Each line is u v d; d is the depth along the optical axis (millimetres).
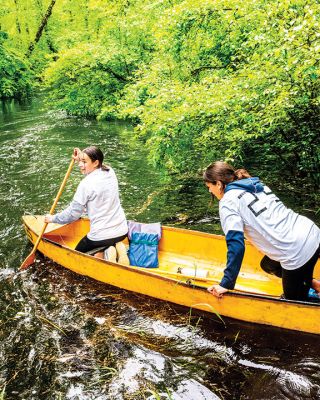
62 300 3645
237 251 2643
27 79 18344
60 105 13414
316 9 3771
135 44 12922
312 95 4379
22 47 22266
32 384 2717
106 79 12930
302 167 5711
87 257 3795
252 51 5203
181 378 2719
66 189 6523
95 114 13141
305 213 5109
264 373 2730
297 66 3752
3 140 10062
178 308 3482
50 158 8344
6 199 6172
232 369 2783
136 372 2789
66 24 21625
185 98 4984
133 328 3268
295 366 2779
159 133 5262
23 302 3635
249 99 4262
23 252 4504
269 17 4500
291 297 2979
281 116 4523
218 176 2805
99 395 2604
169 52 6902
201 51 6570
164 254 4320
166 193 6117
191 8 5809
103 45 13188
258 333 3131
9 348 3064
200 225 5066
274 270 3180
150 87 6988
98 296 3686
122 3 13609
